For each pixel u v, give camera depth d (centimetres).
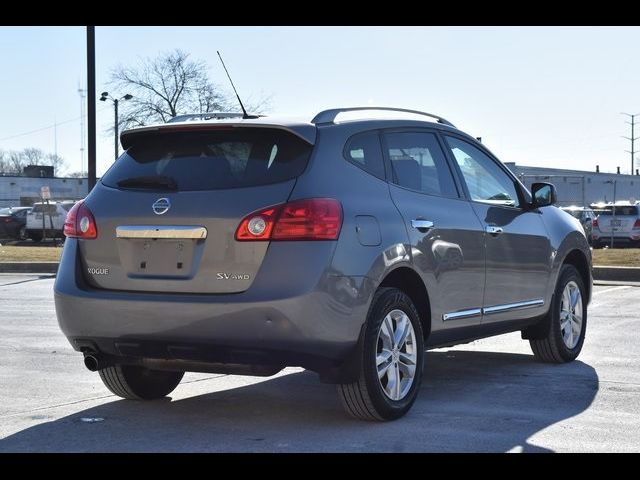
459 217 659
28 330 1026
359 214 562
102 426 579
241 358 540
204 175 563
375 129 616
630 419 595
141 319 550
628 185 6194
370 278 558
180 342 545
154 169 581
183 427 576
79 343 582
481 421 589
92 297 565
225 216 541
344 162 577
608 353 868
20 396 670
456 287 648
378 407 571
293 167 552
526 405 637
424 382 724
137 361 586
